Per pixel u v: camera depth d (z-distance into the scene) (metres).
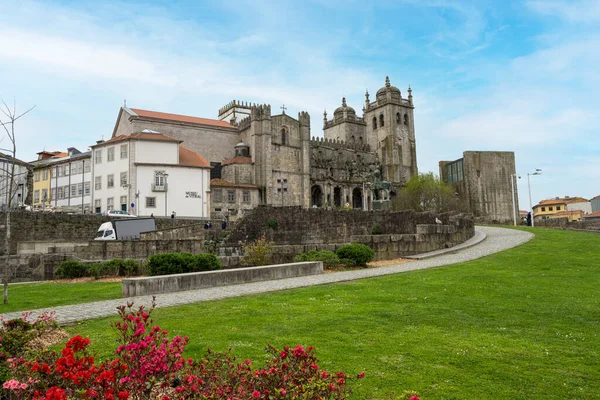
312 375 4.98
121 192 60.25
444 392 6.16
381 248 25.72
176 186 61.91
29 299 14.91
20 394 4.97
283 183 82.12
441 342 8.35
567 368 7.00
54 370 5.06
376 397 6.04
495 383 6.48
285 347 5.35
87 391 4.53
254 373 5.08
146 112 79.38
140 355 5.11
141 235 38.34
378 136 115.06
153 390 5.96
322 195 89.44
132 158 60.00
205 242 42.44
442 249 27.05
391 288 14.33
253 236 48.09
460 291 13.32
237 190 74.25
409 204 82.00
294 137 85.06
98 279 22.09
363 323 9.80
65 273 22.70
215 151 83.31
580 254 21.08
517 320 9.89
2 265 24.34
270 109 81.38
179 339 5.55
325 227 41.72
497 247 25.95
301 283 16.64
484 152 92.69
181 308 12.10
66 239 41.66
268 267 18.38
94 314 11.57
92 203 63.12
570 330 9.05
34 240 40.56
